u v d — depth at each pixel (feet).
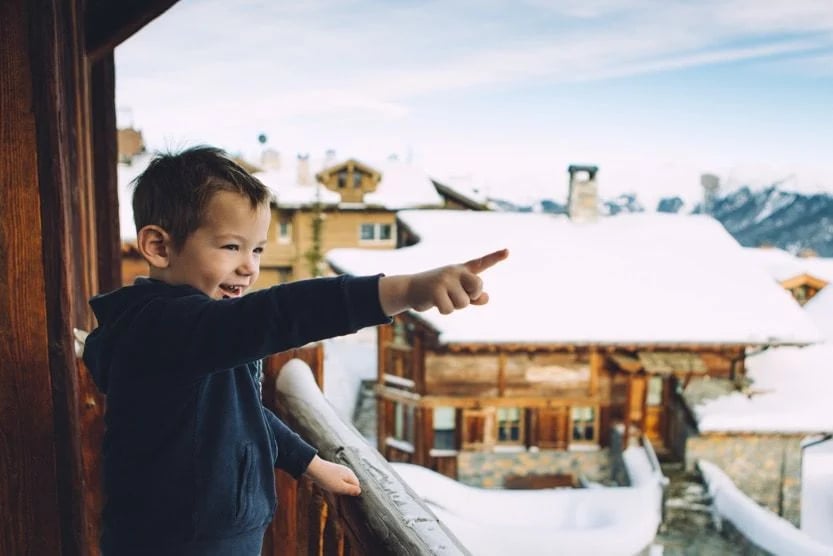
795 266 83.71
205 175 3.16
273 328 2.87
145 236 3.29
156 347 3.09
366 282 2.80
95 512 6.53
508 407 53.78
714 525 47.98
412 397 54.13
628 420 52.95
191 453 3.31
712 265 62.69
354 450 4.69
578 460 54.19
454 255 61.72
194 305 3.08
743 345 53.36
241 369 3.62
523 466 54.13
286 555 6.22
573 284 58.13
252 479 3.57
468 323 52.08
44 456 4.73
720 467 52.65
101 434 6.44
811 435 51.78
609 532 40.70
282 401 5.76
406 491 4.10
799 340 53.83
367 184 98.68
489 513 43.62
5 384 4.61
